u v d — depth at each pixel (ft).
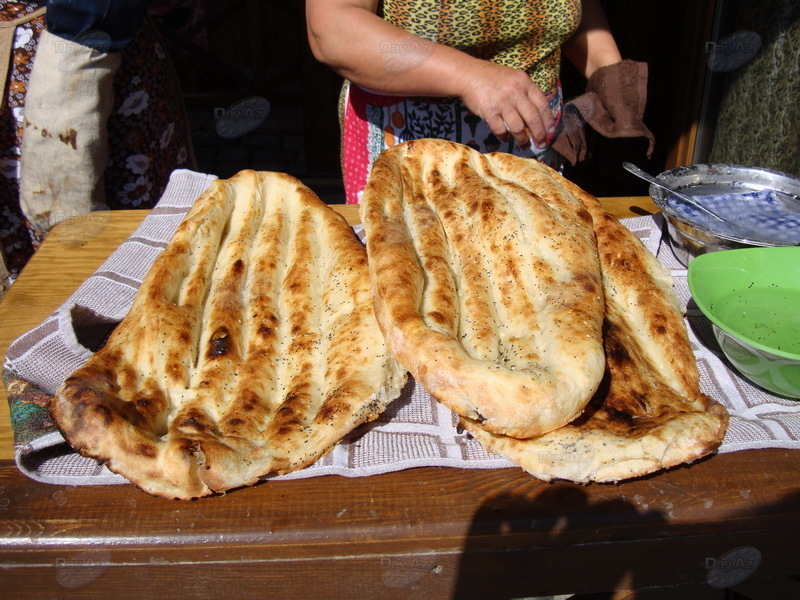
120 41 5.16
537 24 4.98
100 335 3.74
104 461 2.66
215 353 3.16
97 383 2.81
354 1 4.68
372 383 2.98
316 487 2.82
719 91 8.73
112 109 5.87
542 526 2.69
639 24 9.70
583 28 5.75
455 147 4.13
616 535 2.74
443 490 2.81
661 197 4.29
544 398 2.57
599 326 2.96
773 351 2.87
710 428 2.77
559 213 3.57
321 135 11.91
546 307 3.04
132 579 2.71
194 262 3.65
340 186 11.90
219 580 2.73
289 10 12.98
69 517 2.67
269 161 12.55
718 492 2.80
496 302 3.20
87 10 4.81
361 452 2.94
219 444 2.70
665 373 3.19
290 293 3.57
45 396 3.19
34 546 2.60
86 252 4.54
